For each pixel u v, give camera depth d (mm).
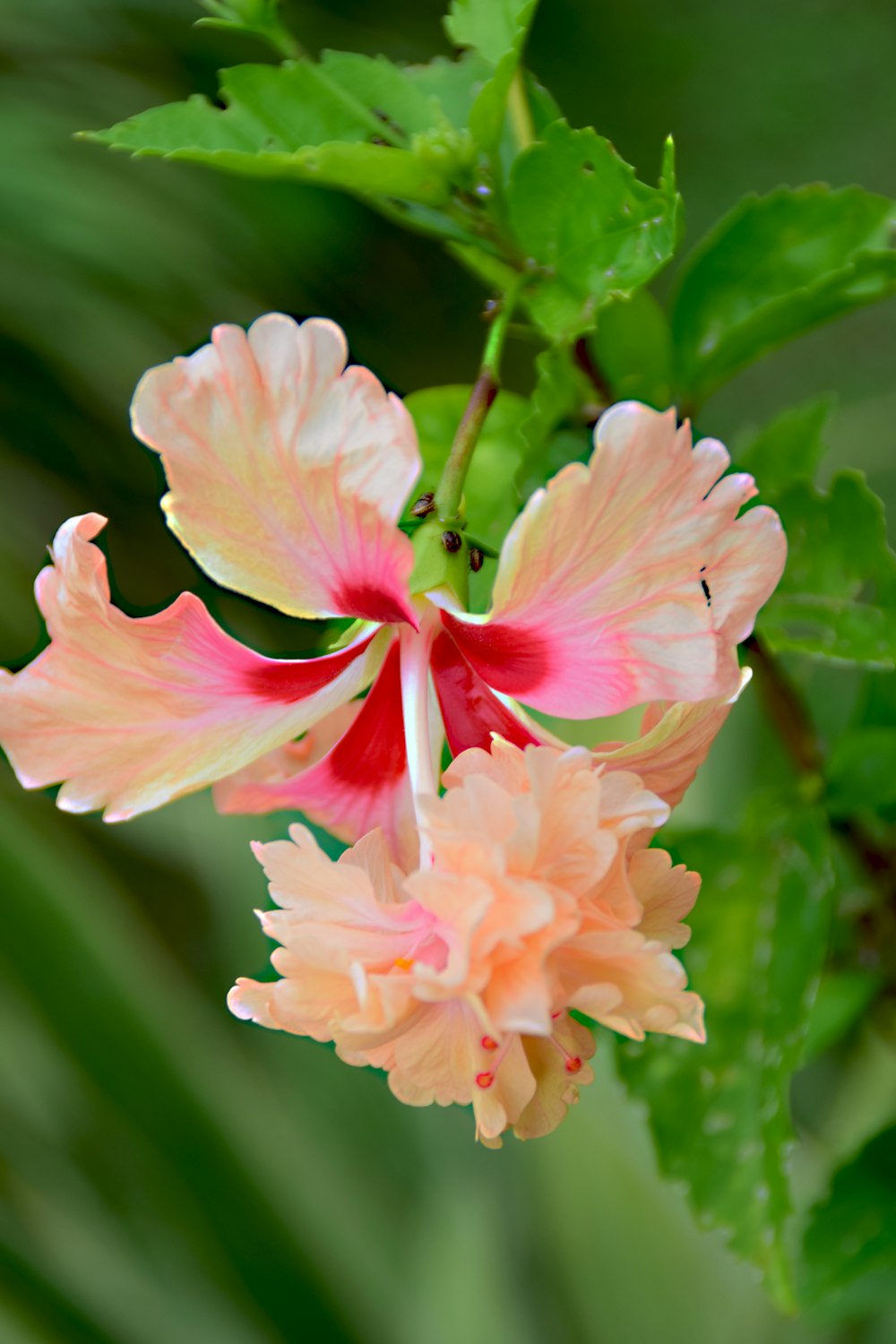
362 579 785
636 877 779
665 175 814
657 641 776
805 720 893
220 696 801
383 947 776
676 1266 1384
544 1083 783
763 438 888
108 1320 1309
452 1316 1393
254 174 840
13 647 1637
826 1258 907
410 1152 1550
